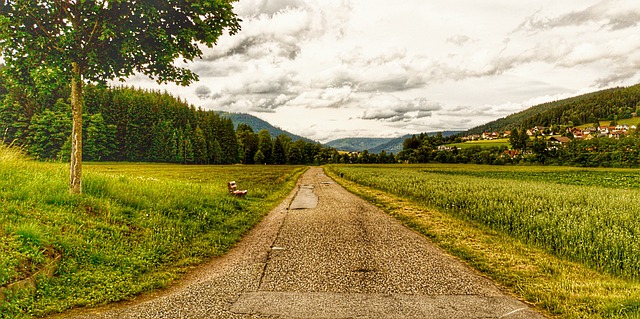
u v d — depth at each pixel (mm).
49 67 8008
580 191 24766
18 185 8961
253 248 8734
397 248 8586
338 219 12672
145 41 9633
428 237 9844
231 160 119000
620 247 7703
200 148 104688
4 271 5031
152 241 8125
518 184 29141
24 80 9086
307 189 27484
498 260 7504
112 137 83438
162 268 6973
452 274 6652
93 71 9188
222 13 10219
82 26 8922
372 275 6566
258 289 5844
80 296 5305
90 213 8633
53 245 6355
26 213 7320
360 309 5004
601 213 12133
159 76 10266
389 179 32562
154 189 12852
